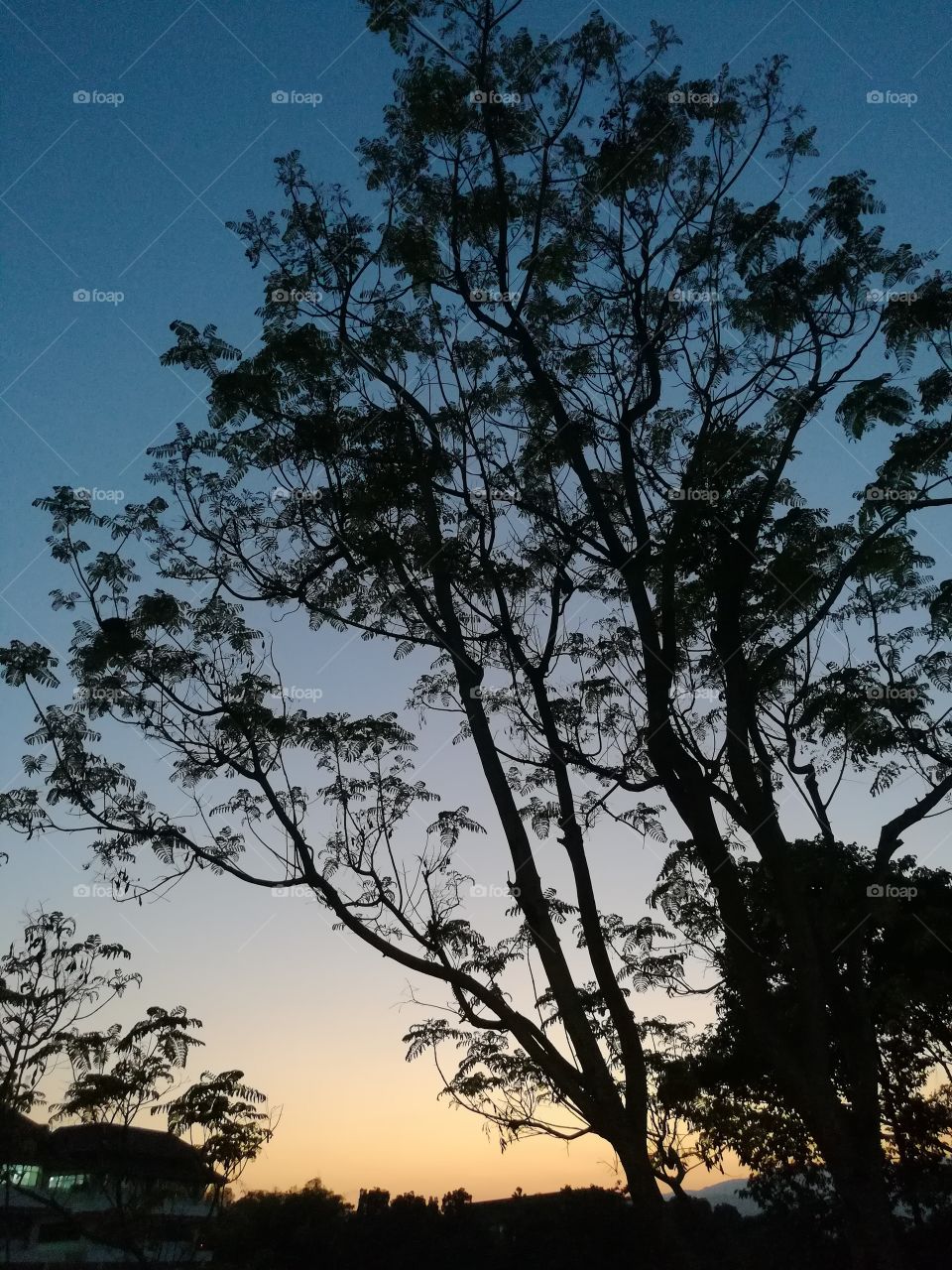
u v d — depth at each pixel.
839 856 15.05
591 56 15.12
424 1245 26.72
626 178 15.37
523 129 15.45
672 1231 12.48
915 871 17.05
